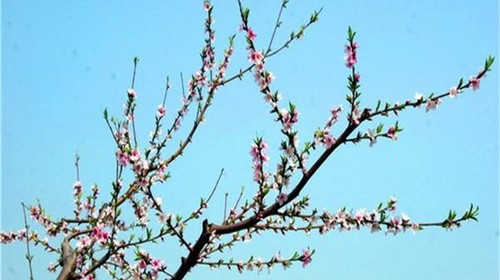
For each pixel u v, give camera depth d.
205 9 8.01
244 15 5.36
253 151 5.27
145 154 6.34
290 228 5.50
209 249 6.07
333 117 5.47
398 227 5.29
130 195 6.53
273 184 5.55
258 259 5.95
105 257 6.09
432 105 5.11
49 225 8.16
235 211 6.40
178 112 7.71
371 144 5.04
